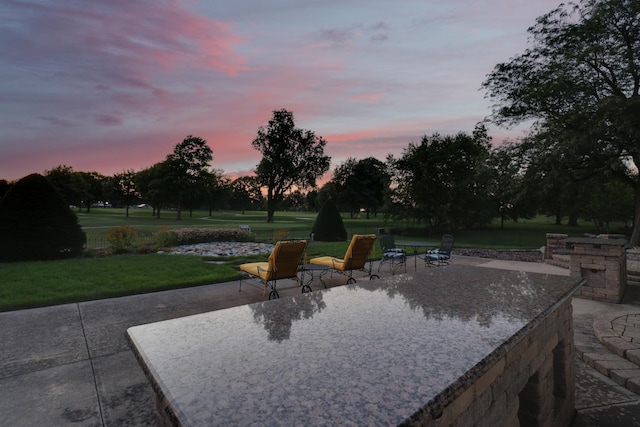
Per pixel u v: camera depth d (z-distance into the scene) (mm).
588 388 3396
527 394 2123
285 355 1201
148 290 7312
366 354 1207
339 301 2037
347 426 744
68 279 8086
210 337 1411
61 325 5145
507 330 1479
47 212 11438
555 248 11500
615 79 19547
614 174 21078
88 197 73125
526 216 42906
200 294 7098
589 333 4844
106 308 6043
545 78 20250
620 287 6555
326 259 8469
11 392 3238
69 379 3496
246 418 786
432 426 956
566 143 18797
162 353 1233
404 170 29266
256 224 45156
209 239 18219
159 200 57625
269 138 57406
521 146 21984
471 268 3293
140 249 13977
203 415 801
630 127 16859
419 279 2719
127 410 2934
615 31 19000
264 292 7020
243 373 1053
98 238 20859
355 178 59938
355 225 42469
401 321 1616
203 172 59500
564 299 2170
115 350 4230
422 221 31250
